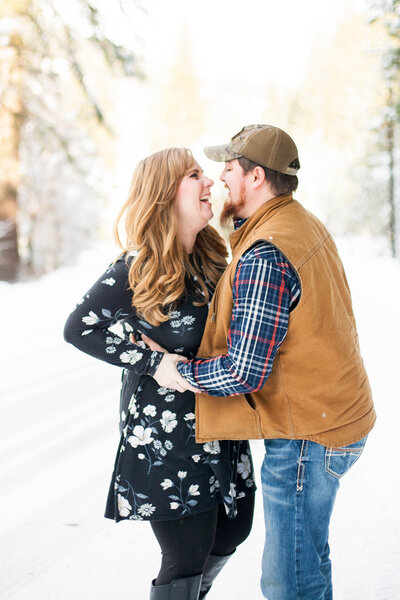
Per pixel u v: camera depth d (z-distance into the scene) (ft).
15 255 53.57
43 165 67.56
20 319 30.35
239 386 5.44
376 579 7.07
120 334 6.63
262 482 6.05
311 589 5.81
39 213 73.15
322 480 5.78
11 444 12.66
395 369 17.04
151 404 6.11
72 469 11.19
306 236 5.70
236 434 5.85
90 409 15.14
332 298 5.66
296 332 5.52
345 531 8.29
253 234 5.78
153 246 6.06
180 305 6.22
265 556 6.00
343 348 5.68
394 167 84.38
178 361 5.88
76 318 6.04
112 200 97.71
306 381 5.62
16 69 39.45
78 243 82.94
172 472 6.02
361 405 5.83
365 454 11.03
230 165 6.15
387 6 42.14
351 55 124.47
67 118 64.75
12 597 7.11
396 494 9.28
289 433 5.70
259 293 5.34
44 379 18.39
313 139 135.44
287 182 6.04
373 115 85.66
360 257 93.97
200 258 6.77
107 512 6.24
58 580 7.47
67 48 33.22
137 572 7.64
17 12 32.42
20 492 10.20
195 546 6.07
